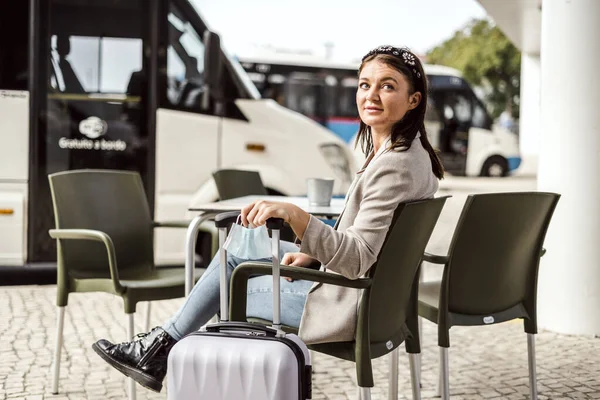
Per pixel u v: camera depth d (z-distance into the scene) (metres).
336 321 2.76
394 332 2.95
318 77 14.02
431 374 4.57
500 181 19.17
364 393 2.70
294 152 7.64
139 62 7.25
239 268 2.71
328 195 4.09
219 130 7.43
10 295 6.61
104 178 4.39
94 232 3.82
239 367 2.45
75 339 5.21
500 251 3.34
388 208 2.67
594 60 5.44
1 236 6.93
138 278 4.29
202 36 7.38
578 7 5.47
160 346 3.12
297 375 2.46
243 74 7.57
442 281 3.27
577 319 5.52
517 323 5.93
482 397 4.14
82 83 7.13
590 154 5.46
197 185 7.35
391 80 2.86
